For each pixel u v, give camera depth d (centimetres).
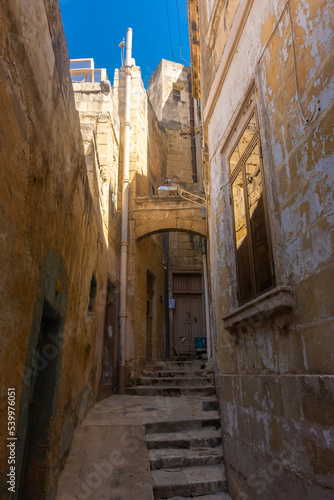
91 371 597
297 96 278
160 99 1566
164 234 1349
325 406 225
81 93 870
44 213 238
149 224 952
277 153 311
